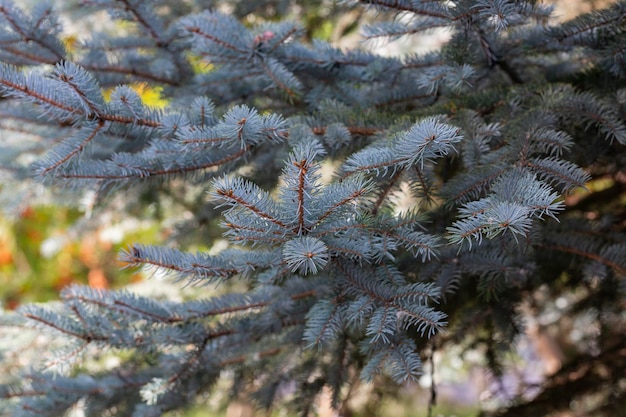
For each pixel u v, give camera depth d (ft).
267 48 4.67
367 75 4.79
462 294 4.98
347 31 7.27
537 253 4.81
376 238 4.01
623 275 4.57
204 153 4.30
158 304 4.46
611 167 4.96
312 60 4.81
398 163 3.90
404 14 4.41
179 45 4.99
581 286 5.35
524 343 8.06
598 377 5.33
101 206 5.84
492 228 3.71
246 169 5.00
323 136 4.41
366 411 6.04
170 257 4.04
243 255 4.06
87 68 4.85
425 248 4.00
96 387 4.83
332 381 4.71
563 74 4.78
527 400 5.48
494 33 4.51
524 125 4.21
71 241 8.08
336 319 4.11
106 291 4.42
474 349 5.41
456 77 4.34
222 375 5.23
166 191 6.72
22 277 12.32
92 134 4.18
